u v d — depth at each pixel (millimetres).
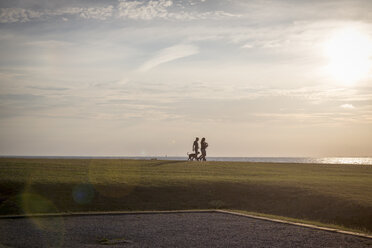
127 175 30047
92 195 23250
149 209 21984
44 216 17250
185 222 16094
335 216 20266
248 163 48406
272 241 12359
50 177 27078
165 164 43312
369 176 33406
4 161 41125
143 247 11453
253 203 23688
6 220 16328
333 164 49719
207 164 44219
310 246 11719
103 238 12531
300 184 26391
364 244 12070
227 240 12484
